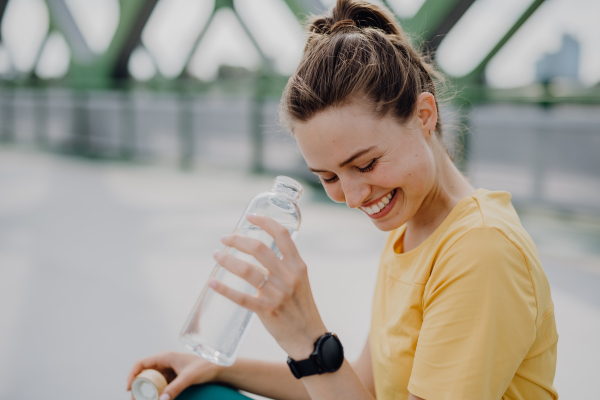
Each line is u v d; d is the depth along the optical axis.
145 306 2.76
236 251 0.81
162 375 0.99
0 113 12.05
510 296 0.69
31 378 2.09
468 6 4.87
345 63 0.73
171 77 8.70
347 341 2.32
